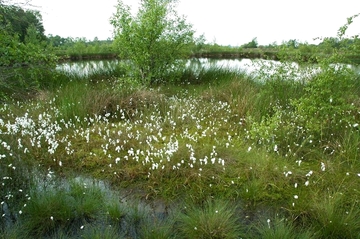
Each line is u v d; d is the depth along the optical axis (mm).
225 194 3957
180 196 3918
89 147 5215
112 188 4098
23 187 3947
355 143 4746
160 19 9453
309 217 3434
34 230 3195
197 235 3107
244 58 27438
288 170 4340
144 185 4148
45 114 6371
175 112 6820
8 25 5766
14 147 4863
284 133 5430
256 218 3465
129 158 4844
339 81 5391
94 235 3008
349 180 4109
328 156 4836
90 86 8961
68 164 4676
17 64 6195
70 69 12547
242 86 8297
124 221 3408
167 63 10664
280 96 7348
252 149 4930
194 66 13547
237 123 6367
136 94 7613
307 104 5430
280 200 3795
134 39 9352
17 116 6273
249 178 4297
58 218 3369
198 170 4438
